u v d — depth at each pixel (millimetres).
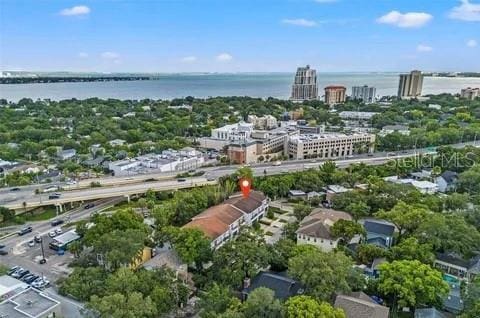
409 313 74625
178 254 87438
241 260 81125
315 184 145000
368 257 90500
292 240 100625
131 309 63844
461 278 86500
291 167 183375
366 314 63625
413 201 119688
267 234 115688
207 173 174500
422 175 164000
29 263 97625
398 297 73438
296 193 143500
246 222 115938
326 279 71250
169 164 179750
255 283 78000
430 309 70750
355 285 76312
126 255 82688
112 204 143625
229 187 136250
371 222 106875
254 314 63625
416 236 95000
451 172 163000
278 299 67812
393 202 121500
